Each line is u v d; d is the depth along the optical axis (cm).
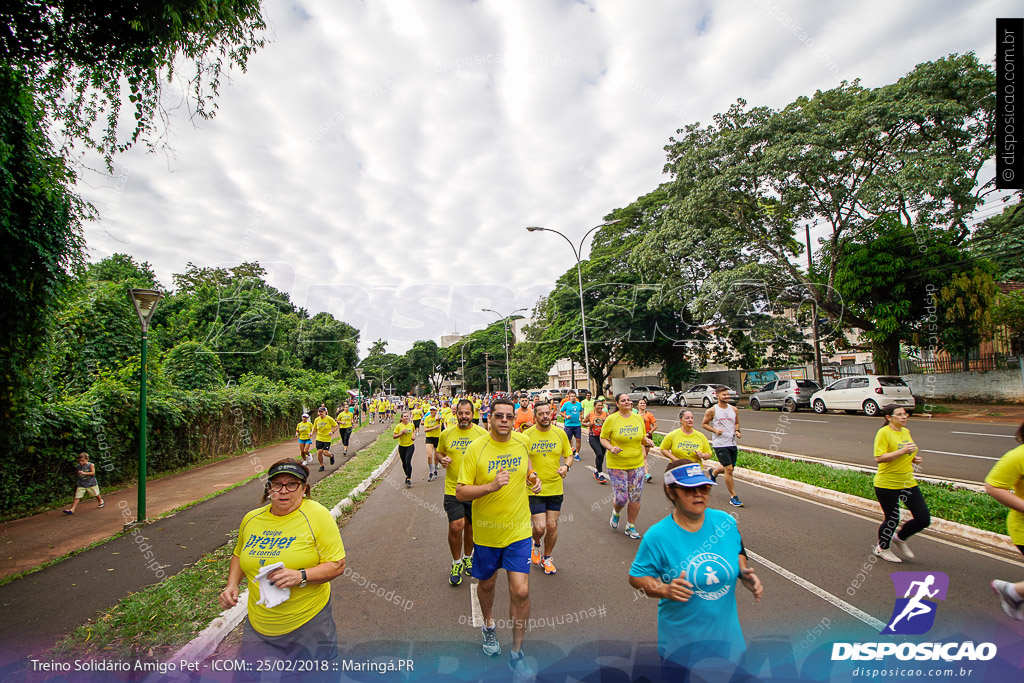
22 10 553
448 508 526
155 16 570
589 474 1140
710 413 808
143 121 682
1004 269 2253
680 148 2377
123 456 1247
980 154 1916
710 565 250
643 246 2647
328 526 288
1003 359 2038
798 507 761
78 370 1505
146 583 546
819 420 1919
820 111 2125
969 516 618
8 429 841
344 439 1723
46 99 660
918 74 1923
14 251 709
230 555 632
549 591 497
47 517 884
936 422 1645
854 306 2216
